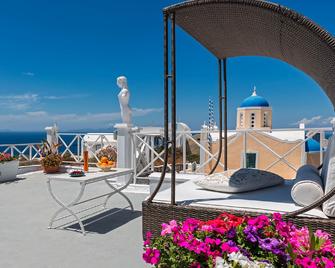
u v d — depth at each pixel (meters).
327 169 2.28
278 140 7.20
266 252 1.47
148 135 5.90
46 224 3.46
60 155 7.53
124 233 3.18
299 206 2.38
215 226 1.62
